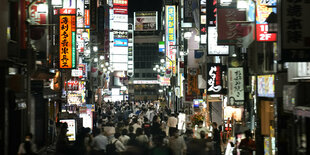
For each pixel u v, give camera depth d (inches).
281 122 513.3
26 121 679.1
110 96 3331.7
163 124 949.2
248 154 560.1
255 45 602.5
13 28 602.2
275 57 533.0
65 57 852.0
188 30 1346.0
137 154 471.5
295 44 366.3
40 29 701.3
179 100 1766.7
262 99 617.0
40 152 783.7
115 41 3612.2
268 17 518.6
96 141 526.9
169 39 2198.6
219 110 1016.9
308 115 376.2
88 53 1528.1
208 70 817.5
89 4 1562.5
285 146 507.2
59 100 1107.3
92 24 1658.5
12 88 560.1
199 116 926.4
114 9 3636.8
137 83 4244.6
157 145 468.8
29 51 632.4
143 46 4266.7
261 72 603.2
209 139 528.4
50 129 922.1
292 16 367.6
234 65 725.9
